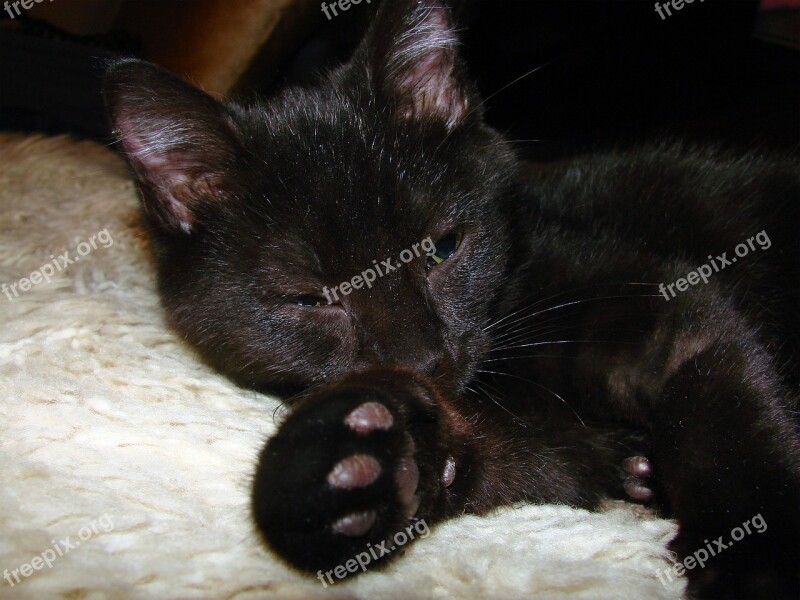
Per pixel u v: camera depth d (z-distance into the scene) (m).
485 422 0.17
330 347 0.17
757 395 0.15
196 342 0.17
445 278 0.17
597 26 0.36
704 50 0.37
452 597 0.12
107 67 0.16
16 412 0.14
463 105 0.18
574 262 0.19
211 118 0.17
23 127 0.35
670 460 0.15
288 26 0.28
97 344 0.17
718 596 0.12
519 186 0.20
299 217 0.16
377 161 0.16
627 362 0.17
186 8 0.29
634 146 0.25
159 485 0.13
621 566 0.13
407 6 0.17
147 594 0.11
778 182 0.22
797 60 0.40
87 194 0.28
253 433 0.15
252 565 0.11
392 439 0.12
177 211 0.17
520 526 0.14
